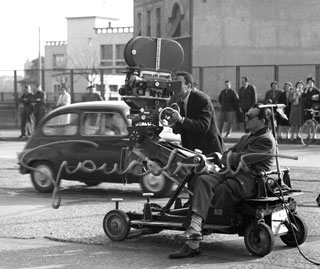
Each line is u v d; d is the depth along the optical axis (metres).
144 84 8.34
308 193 12.36
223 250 7.97
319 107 23.22
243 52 38.88
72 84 36.72
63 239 8.59
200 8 40.09
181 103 8.77
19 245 8.35
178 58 8.72
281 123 24.00
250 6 38.66
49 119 13.16
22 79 45.81
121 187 13.77
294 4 38.09
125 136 12.17
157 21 45.16
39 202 11.88
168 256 7.67
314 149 21.98
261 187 7.57
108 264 7.36
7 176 15.66
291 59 38.19
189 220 7.71
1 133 33.12
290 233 8.03
